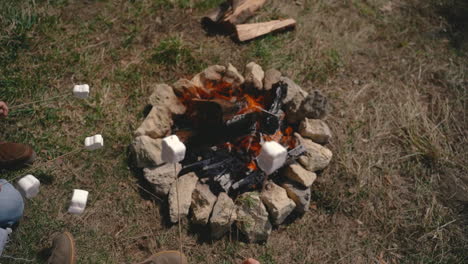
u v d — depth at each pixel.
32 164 1.31
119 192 1.31
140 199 1.30
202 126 1.31
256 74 1.43
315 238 1.32
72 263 1.17
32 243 1.23
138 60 1.51
